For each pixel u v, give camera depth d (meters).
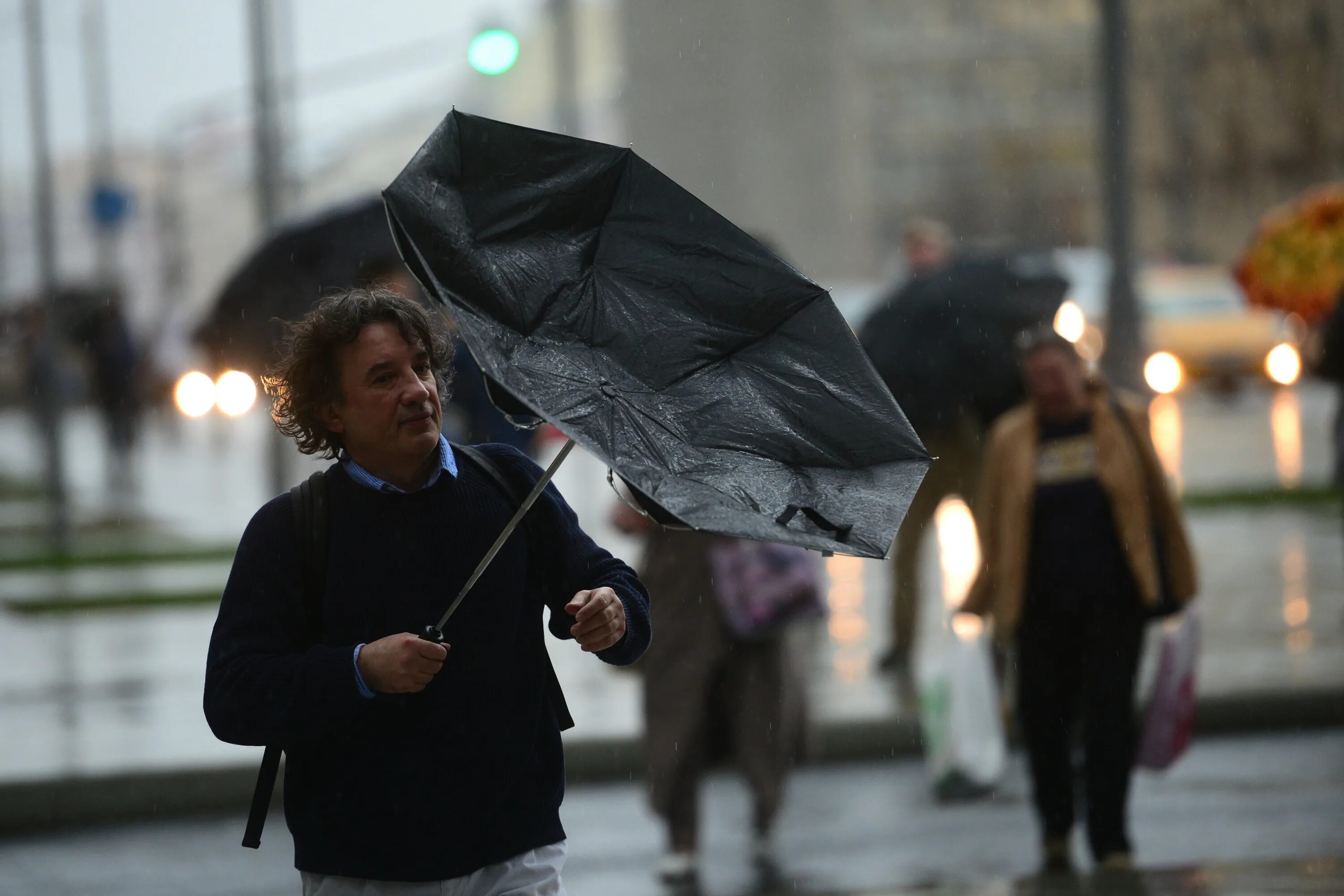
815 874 22.55
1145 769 22.72
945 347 33.16
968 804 25.88
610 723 28.73
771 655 23.11
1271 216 50.91
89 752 27.47
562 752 11.01
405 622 10.42
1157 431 86.75
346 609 10.42
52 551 57.19
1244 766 27.47
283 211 69.75
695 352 10.58
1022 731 22.61
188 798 26.42
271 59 67.44
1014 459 22.48
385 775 10.30
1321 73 150.88
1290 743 28.89
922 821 25.06
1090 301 95.50
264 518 10.61
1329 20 150.12
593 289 10.55
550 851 10.73
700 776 22.72
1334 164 150.50
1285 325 100.50
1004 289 33.84
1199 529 50.41
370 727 10.32
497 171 10.40
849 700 30.23
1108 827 21.89
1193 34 168.50
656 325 10.57
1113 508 22.02
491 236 10.37
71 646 38.12
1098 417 22.28
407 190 10.00
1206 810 24.97
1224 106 164.62
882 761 28.72
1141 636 22.08
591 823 25.70
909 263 38.19
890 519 10.12
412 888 10.37
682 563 22.78
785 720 23.27
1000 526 22.64
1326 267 47.62
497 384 9.77
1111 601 21.94
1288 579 41.12
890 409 10.55
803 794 26.84
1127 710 21.95
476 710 10.40
